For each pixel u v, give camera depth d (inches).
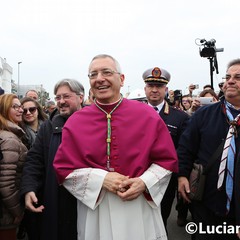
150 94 136.8
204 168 102.0
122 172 85.0
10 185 104.4
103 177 80.7
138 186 79.4
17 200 105.8
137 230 82.7
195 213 106.9
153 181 81.8
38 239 105.0
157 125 88.0
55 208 97.9
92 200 81.3
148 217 85.9
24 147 112.7
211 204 101.0
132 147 85.7
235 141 97.9
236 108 101.7
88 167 85.6
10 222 108.2
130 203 83.0
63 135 89.4
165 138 88.4
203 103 205.2
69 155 86.5
